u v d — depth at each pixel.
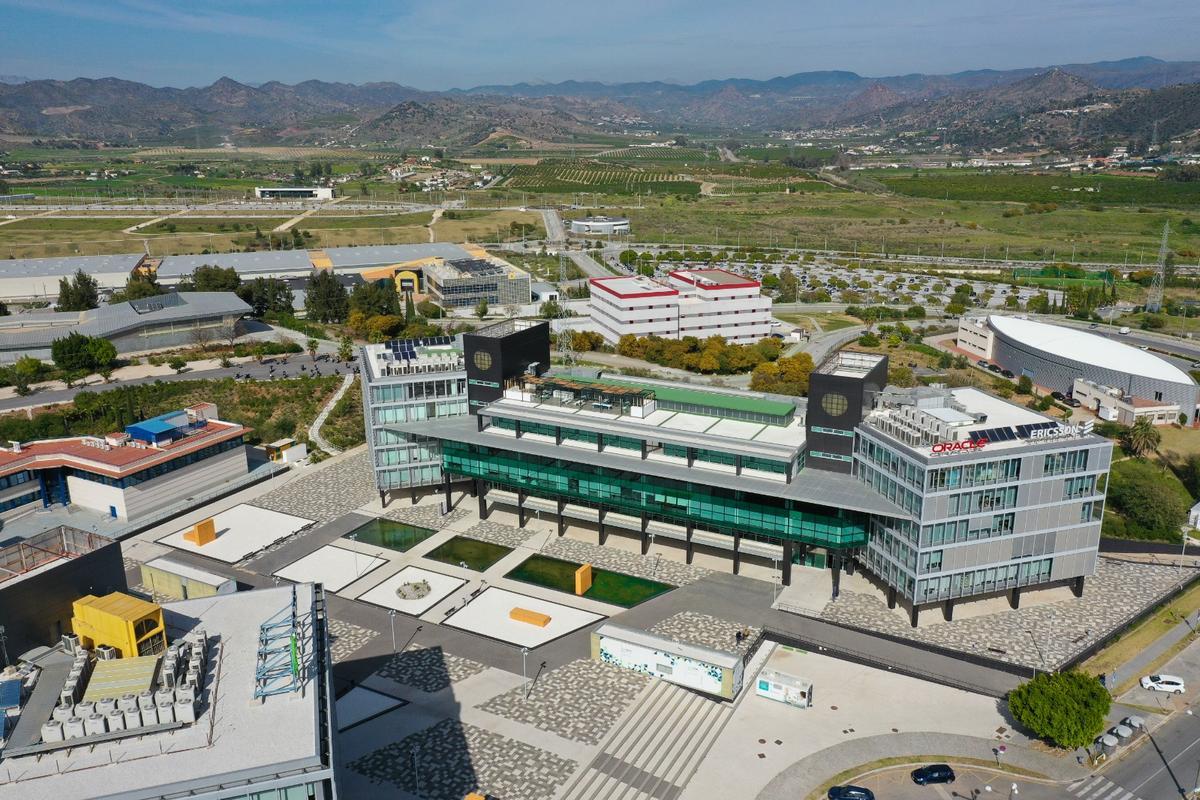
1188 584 128.62
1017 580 117.06
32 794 56.94
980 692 103.31
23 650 75.50
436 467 156.25
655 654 105.25
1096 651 111.81
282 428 195.12
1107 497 157.25
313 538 145.25
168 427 158.75
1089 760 92.12
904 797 86.75
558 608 122.44
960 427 112.31
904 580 114.19
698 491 128.25
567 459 134.75
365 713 99.31
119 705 63.78
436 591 127.56
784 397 142.75
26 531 143.88
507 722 97.75
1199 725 98.38
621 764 91.06
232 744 61.88
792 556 126.62
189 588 121.69
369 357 163.00
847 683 105.62
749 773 90.25
